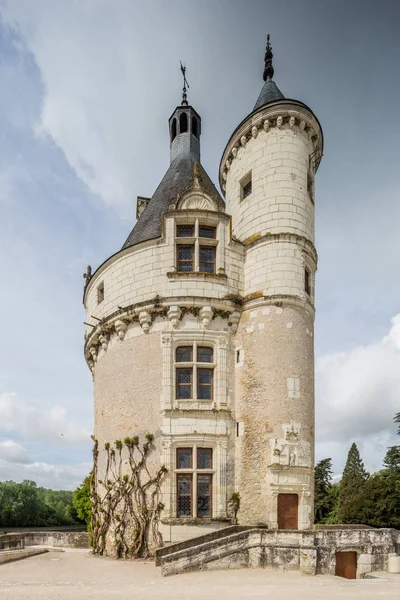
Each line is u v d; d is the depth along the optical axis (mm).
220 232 21062
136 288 20828
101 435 21266
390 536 15625
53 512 75312
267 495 17875
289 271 20281
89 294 24906
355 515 51656
